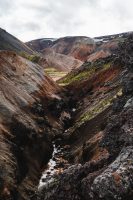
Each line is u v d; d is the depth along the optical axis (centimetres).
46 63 18988
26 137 4497
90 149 3797
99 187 2005
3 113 4669
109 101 5500
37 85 7231
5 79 5997
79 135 5034
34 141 4591
